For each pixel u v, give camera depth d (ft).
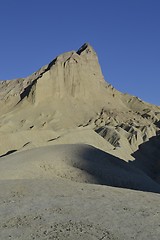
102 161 151.74
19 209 69.87
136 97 620.90
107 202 73.72
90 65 623.77
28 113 487.61
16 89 563.07
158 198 78.74
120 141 328.08
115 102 579.89
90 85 572.92
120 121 504.84
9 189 82.94
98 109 538.88
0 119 462.19
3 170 130.31
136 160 298.97
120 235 57.77
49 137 279.28
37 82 526.57
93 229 60.08
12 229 60.54
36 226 61.62
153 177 275.80
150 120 534.78
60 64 561.02
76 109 523.70
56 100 524.52
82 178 134.72
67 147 163.53
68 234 58.18
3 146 244.83
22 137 261.24
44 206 71.36
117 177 140.15
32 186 85.20
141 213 67.67
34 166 135.54
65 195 78.28
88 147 165.58
